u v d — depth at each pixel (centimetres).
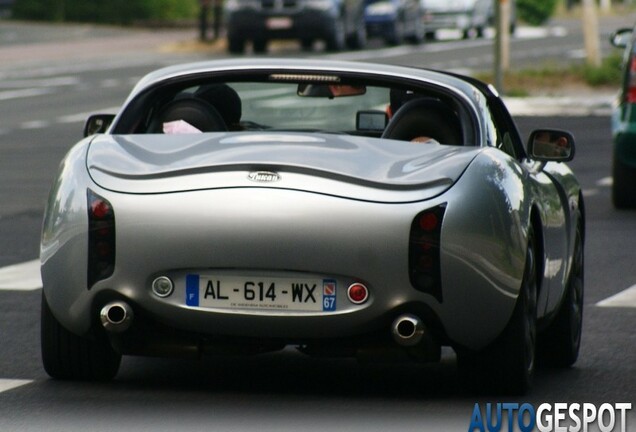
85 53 10256
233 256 1503
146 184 1538
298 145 1606
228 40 9481
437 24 12006
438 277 1515
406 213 1509
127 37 12256
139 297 1528
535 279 1675
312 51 9906
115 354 1703
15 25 13662
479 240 1534
